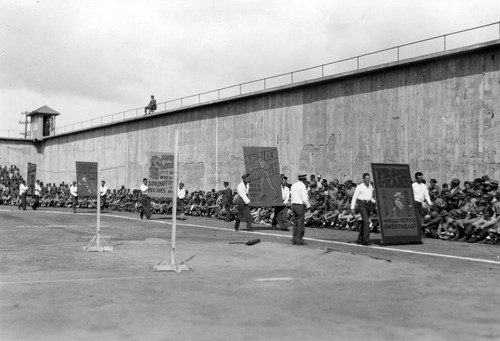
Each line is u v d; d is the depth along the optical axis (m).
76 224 22.81
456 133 19.58
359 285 8.56
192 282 8.74
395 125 21.94
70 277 9.20
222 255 12.18
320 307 6.89
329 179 25.09
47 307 6.82
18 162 57.72
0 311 6.60
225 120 32.59
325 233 18.41
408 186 15.62
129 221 25.02
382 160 22.47
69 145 52.97
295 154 27.23
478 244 14.99
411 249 13.81
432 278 9.28
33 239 16.20
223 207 26.80
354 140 23.83
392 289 8.21
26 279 8.95
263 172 20.09
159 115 39.19
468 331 5.79
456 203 16.83
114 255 12.38
